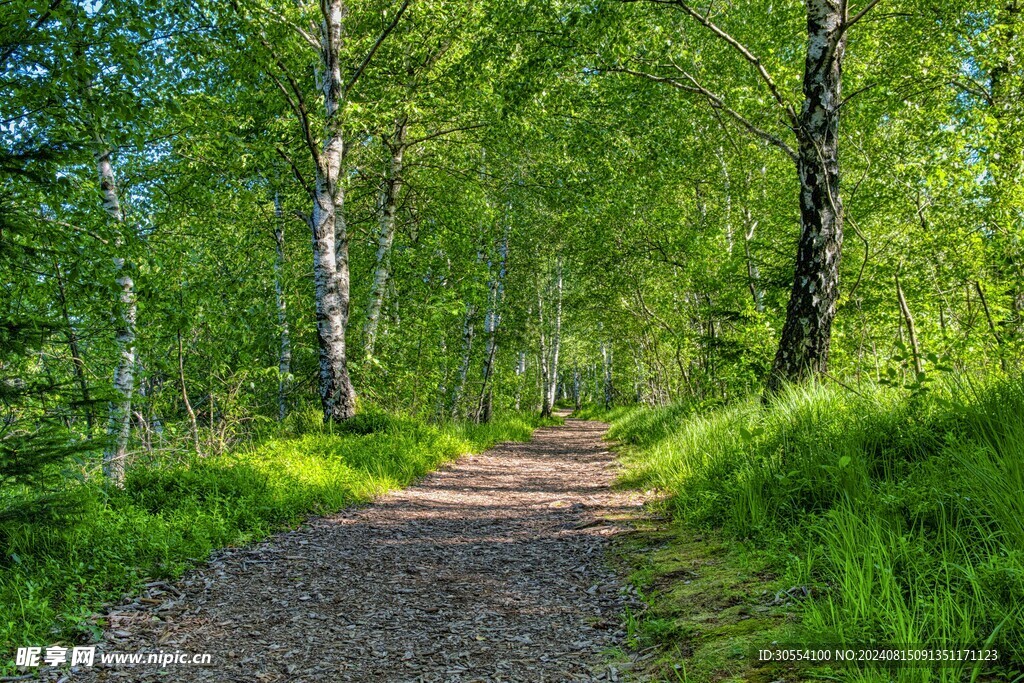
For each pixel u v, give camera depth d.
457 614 4.68
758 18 14.17
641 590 4.89
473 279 17.30
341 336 13.27
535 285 26.78
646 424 16.88
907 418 5.76
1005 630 2.78
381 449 11.30
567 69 12.25
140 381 10.08
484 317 22.75
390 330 17.19
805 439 6.23
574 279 25.80
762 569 4.66
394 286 17.25
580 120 14.95
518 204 19.16
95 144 5.15
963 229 9.27
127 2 5.91
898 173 10.23
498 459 15.02
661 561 5.48
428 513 8.45
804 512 5.31
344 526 7.46
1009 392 5.03
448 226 16.36
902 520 4.18
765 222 14.96
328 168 13.10
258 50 10.81
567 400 73.81
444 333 17.83
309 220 14.62
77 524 5.23
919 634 2.86
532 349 27.20
